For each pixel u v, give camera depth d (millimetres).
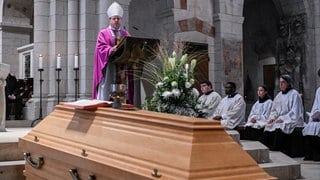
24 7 15773
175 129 2621
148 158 2582
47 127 4004
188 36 13680
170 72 5875
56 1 10953
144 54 5629
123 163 2705
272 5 19094
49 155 3607
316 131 9117
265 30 19547
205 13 14188
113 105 3520
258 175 2400
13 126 10453
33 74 11938
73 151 3266
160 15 13727
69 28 10984
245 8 20391
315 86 16766
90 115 3521
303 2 16766
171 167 2385
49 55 11125
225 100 10758
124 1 11266
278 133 9773
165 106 5754
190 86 5836
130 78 6121
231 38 14469
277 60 17891
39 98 11133
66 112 3943
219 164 2363
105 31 6254
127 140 2881
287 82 10234
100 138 3143
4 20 15430
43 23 11102
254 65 20125
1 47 15383
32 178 4027
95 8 11000
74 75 10891
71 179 3264
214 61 14328
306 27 16797
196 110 5891
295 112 9953
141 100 8203
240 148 2568
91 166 2973
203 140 2480
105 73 6094
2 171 4941
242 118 10641
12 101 12000
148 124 2844
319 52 16734
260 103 10922
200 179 2244
